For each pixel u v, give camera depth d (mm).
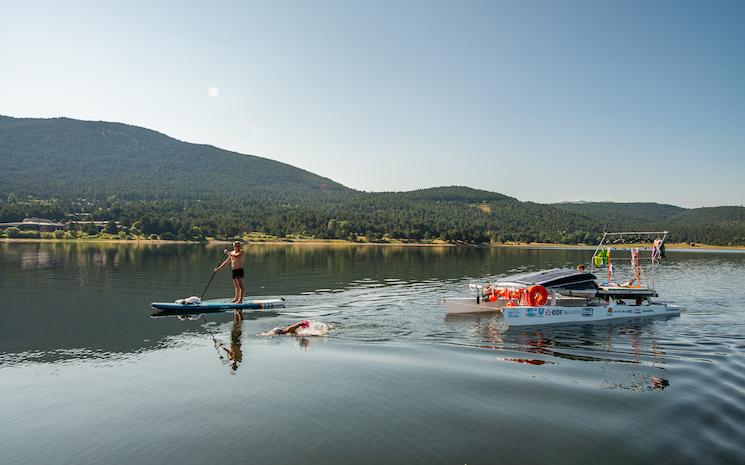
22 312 21469
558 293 21781
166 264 50406
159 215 169375
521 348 15641
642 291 22031
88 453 8523
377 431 9312
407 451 8516
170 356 14477
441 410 10344
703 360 14312
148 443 8867
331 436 9094
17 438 9102
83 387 11805
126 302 24469
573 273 21438
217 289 30203
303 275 40969
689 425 9602
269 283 34125
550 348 15664
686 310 23594
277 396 11164
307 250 103062
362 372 12953
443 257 79875
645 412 10258
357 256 78562
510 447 8680
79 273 39094
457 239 174750
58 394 11320
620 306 20938
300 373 12844
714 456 8359
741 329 18953
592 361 14156
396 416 10023
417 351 15148
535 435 9156
